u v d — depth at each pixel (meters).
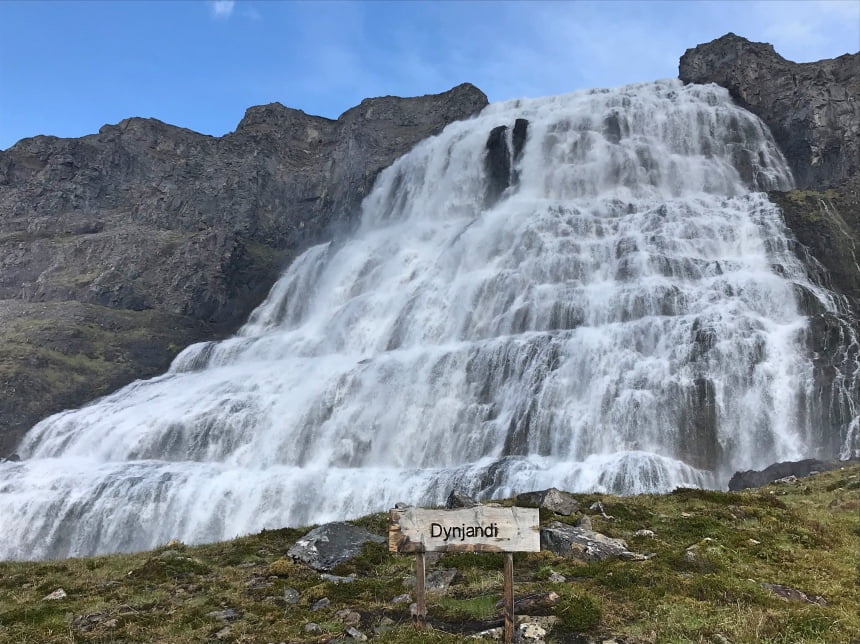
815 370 44.69
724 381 45.50
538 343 50.66
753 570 15.02
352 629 12.37
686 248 62.44
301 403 54.75
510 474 39.09
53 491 45.75
